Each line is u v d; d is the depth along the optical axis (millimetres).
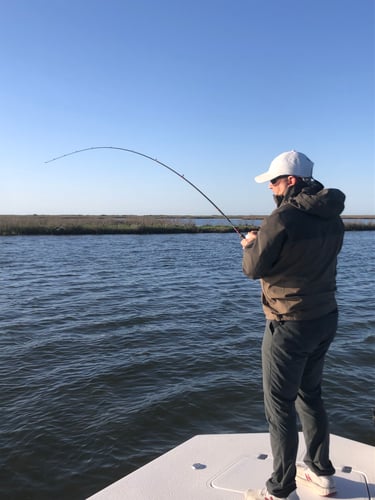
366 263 21859
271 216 2230
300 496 2475
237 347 7621
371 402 5551
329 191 2271
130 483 2646
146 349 7465
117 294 12477
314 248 2221
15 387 5906
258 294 12719
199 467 2807
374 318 9773
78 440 4656
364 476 2678
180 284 14438
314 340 2330
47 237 39000
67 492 3900
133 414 5184
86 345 7680
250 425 5004
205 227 51938
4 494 3865
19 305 10898
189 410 5305
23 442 4609
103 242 34312
